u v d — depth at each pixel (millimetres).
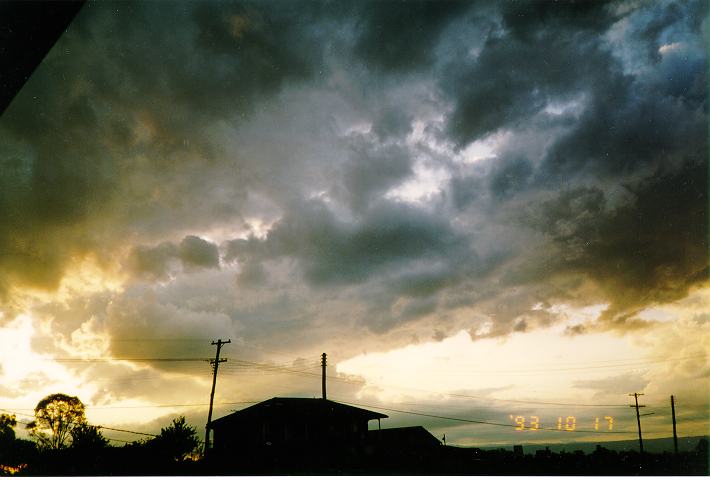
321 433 24234
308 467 18234
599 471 15703
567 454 21594
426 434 32469
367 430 25547
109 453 18875
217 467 18156
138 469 17766
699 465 14781
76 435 19422
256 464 18516
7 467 14641
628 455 19688
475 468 17250
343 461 19047
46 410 26453
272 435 23922
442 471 16656
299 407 25297
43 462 17641
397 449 24797
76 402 27281
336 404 27156
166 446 20000
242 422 24578
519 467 17141
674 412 38031
